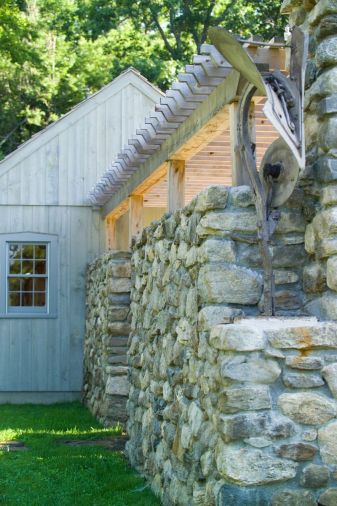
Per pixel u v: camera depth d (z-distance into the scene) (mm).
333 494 4355
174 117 7520
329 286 4883
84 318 13742
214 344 4633
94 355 11930
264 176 5125
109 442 9195
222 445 4438
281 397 4406
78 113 13898
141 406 7652
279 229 5234
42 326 13680
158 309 7031
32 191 13719
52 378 13641
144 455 7285
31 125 26594
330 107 4996
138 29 28016
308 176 5223
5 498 6504
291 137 4586
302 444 4371
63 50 27172
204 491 5117
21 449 8781
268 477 4320
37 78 25484
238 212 5168
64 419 11203
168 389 6426
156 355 7055
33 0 27000
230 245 5141
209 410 5039
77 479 7184
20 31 24062
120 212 12656
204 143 7535
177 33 27297
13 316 13594
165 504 6145
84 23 28297
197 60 6012
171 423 6277
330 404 4426
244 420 4348
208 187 5160
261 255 5066
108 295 10328
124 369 10281
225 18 26359
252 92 5148
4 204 13625
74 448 8727
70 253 13781
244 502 4289
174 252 6414
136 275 8359
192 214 5711
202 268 5289
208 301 5168
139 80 14078
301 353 4449
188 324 5809
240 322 4645
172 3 26453
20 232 13641
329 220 4895
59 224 13773
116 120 14000
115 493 6676
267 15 25938
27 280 13844
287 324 4637
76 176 13844
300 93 4695
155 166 8859
